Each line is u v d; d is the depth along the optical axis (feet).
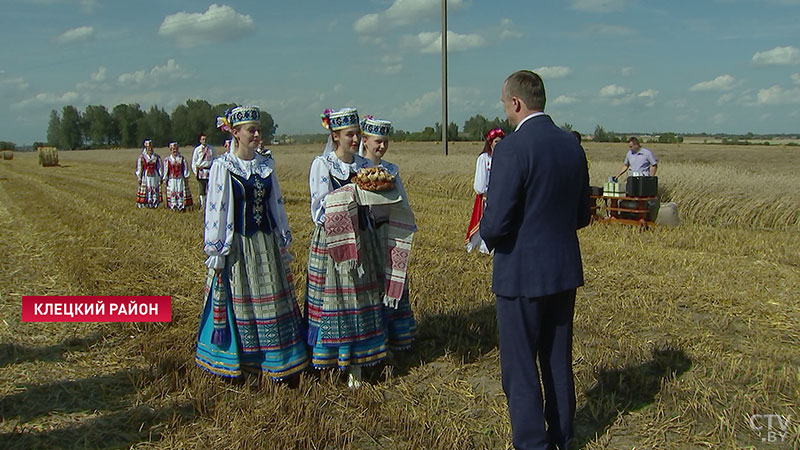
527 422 11.13
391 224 15.02
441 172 66.95
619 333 18.03
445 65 95.14
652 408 13.56
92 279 24.09
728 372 15.07
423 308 20.30
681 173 47.85
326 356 14.75
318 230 14.96
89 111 352.08
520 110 11.16
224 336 14.39
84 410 13.61
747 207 40.57
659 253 28.76
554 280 10.77
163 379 14.82
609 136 241.96
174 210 48.21
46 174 103.76
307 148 166.09
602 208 40.81
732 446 11.93
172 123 305.32
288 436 12.12
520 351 11.14
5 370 15.70
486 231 10.80
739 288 22.66
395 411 13.38
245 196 14.23
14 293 22.65
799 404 13.52
